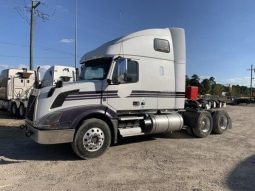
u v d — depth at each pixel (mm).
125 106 9727
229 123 13344
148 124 10180
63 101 8523
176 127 11094
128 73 9812
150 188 6270
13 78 20875
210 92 67500
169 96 10984
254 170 7555
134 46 10008
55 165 7902
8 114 21516
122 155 8891
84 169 7555
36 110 8406
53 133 8109
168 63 10945
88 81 9109
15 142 10766
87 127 8477
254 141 11297
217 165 7945
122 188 6270
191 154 9086
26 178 6871
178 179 6828
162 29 10977
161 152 9297
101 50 9797
